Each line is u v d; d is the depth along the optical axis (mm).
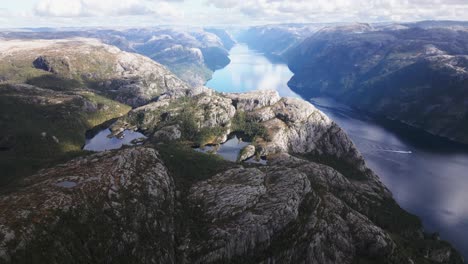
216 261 136625
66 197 122000
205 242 139625
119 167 150375
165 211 143375
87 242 113188
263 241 146000
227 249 139500
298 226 153250
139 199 136000
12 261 95062
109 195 131375
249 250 143625
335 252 150750
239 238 142250
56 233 108000
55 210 114062
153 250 125312
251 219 148875
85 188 131000
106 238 117750
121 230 122875
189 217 153000
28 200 118812
